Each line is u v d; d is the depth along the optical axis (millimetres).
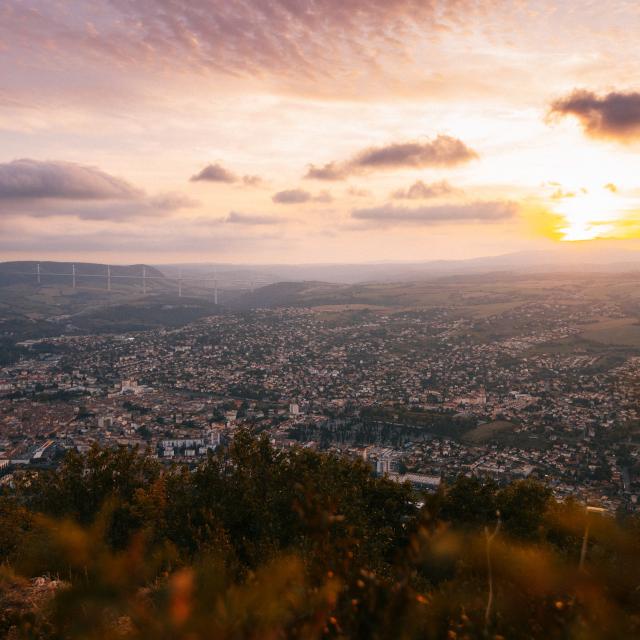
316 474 9047
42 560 5402
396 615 2309
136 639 2592
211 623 2434
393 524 9961
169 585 3502
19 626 3695
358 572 2441
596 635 2553
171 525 8078
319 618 2240
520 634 2705
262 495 8945
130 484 10320
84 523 8883
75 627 3371
